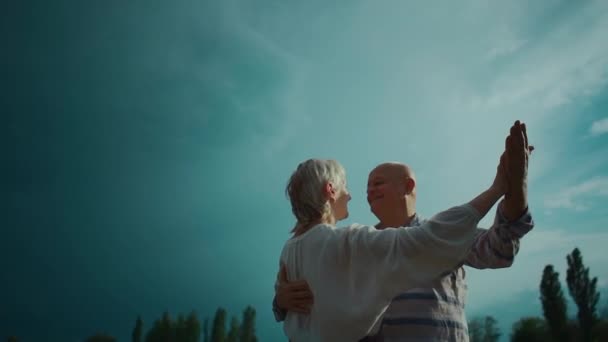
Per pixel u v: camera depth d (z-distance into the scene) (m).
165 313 77.00
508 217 1.97
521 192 1.83
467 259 2.21
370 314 1.56
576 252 45.12
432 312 2.00
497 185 1.75
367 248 1.61
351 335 1.59
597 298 42.66
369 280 1.59
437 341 1.96
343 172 2.07
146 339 74.81
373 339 1.98
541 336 50.16
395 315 2.01
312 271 1.72
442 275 1.55
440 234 1.51
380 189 2.33
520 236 2.02
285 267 1.95
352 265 1.63
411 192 2.33
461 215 1.56
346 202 2.05
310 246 1.78
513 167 1.74
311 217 1.95
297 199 1.97
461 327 2.05
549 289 44.88
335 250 1.69
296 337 1.77
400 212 2.30
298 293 1.74
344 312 1.59
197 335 73.69
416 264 1.52
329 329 1.62
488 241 2.09
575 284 43.78
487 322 71.12
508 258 2.05
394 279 1.54
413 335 1.96
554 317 43.94
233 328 72.56
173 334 74.00
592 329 41.75
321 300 1.65
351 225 1.77
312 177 1.96
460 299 2.13
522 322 54.72
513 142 1.70
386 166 2.39
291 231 2.07
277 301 1.82
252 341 71.25
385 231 1.64
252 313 73.75
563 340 42.78
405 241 1.54
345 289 1.64
